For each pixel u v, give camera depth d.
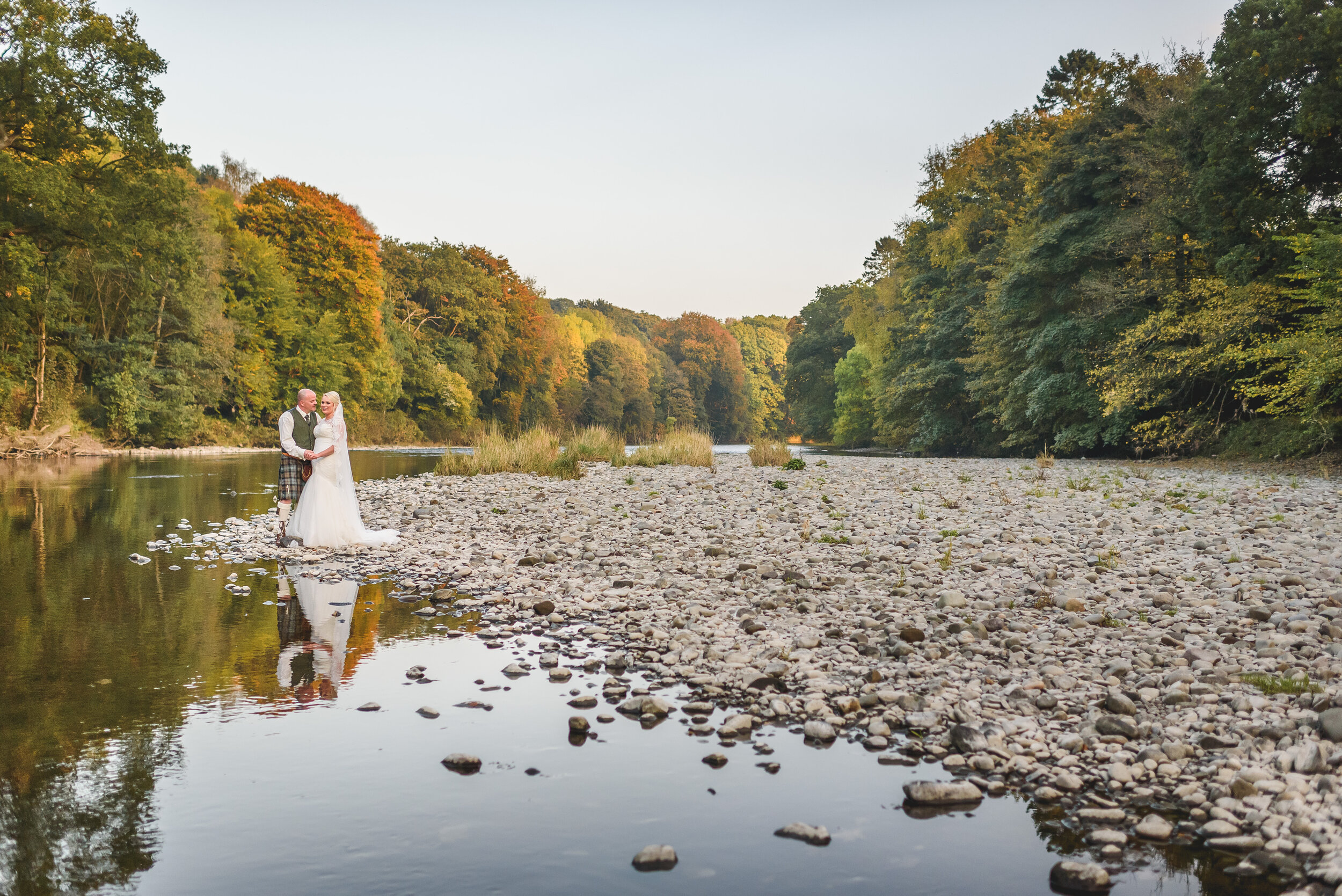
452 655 5.03
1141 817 2.98
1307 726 3.62
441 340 66.56
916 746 3.61
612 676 4.66
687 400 107.06
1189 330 23.42
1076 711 4.02
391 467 26.20
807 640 5.20
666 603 6.37
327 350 48.53
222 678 4.52
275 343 47.25
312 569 7.94
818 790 3.18
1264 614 5.58
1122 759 3.44
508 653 5.10
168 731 3.70
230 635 5.45
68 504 13.13
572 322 99.69
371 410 56.94
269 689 4.33
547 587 7.04
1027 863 2.65
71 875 2.47
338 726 3.78
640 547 8.93
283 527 9.38
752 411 126.50
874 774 3.35
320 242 52.00
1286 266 21.47
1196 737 3.63
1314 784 3.06
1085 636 5.34
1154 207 25.08
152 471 21.28
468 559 8.41
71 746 3.49
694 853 2.68
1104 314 26.52
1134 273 26.44
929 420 39.50
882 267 51.25
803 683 4.45
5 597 6.50
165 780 3.17
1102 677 4.49
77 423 30.44
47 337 31.30
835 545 8.95
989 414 37.69
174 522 11.14
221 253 40.22
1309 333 19.28
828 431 70.25
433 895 2.39
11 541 9.32
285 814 2.90
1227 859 2.68
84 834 2.73
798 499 13.45
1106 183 27.56
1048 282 29.34
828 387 70.50
